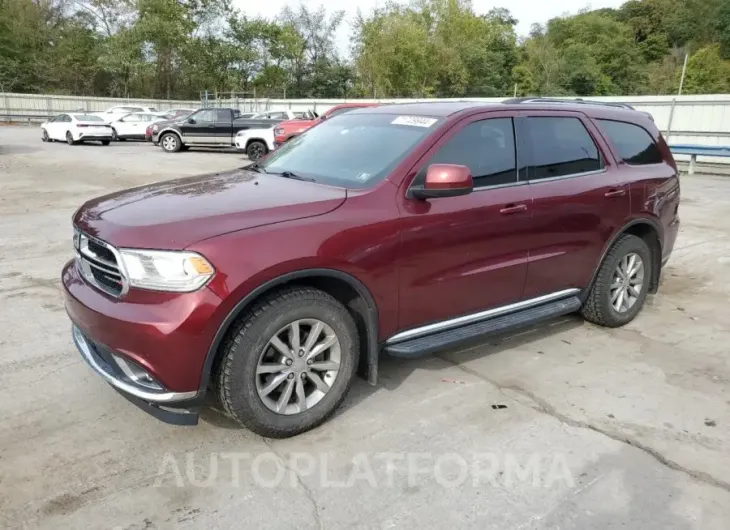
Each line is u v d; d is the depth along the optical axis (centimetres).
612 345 467
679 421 353
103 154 2066
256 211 311
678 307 566
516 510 271
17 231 827
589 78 6144
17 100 3934
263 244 295
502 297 407
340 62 5556
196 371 286
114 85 5159
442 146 374
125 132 2730
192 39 4994
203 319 280
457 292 378
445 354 442
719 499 281
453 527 260
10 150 2111
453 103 431
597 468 304
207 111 2241
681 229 938
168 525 257
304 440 324
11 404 354
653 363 434
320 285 338
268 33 5250
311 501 275
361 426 339
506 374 410
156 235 287
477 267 384
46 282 596
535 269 421
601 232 462
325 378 332
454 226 365
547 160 430
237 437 326
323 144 421
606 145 475
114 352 290
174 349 279
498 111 409
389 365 420
